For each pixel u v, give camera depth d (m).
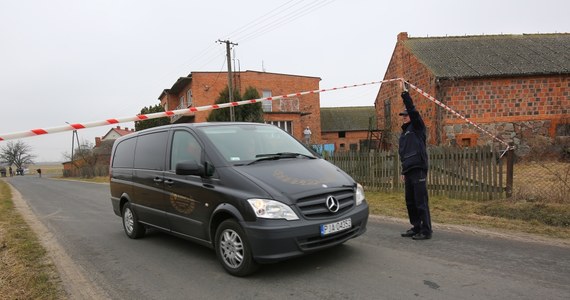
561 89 17.52
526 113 17.48
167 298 3.73
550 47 19.95
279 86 31.77
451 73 17.34
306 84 32.81
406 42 21.42
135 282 4.24
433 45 20.95
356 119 38.31
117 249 5.73
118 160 6.80
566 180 7.40
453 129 17.27
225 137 4.87
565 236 5.17
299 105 32.00
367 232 5.83
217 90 29.59
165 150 5.37
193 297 3.71
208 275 4.29
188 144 4.96
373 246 5.02
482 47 20.34
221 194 4.18
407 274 3.96
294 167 4.44
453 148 8.42
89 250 5.77
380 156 10.16
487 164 7.83
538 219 6.10
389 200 8.80
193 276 4.30
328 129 36.84
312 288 3.71
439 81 17.23
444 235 5.47
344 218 4.07
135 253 5.43
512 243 4.94
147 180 5.62
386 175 10.03
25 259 5.33
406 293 3.49
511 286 3.54
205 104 29.20
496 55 19.20
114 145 7.21
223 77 29.80
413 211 5.46
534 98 17.48
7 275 4.64
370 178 10.45
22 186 27.11
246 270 3.98
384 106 24.47
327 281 3.87
